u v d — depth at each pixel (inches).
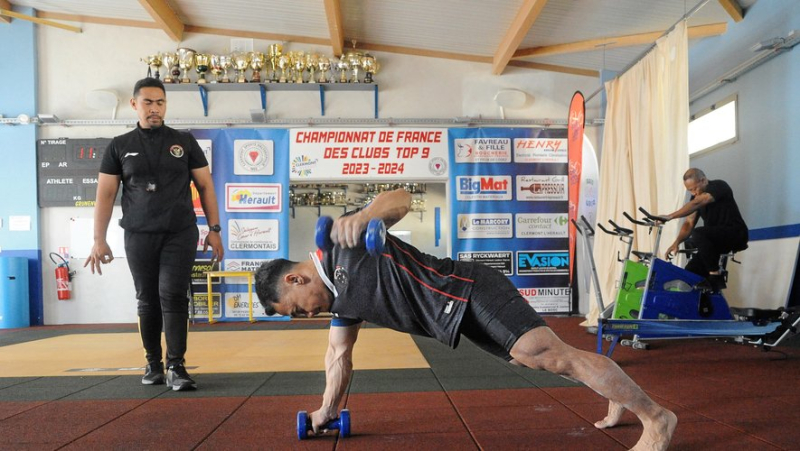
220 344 194.7
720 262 182.9
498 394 107.3
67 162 297.9
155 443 76.9
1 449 74.7
